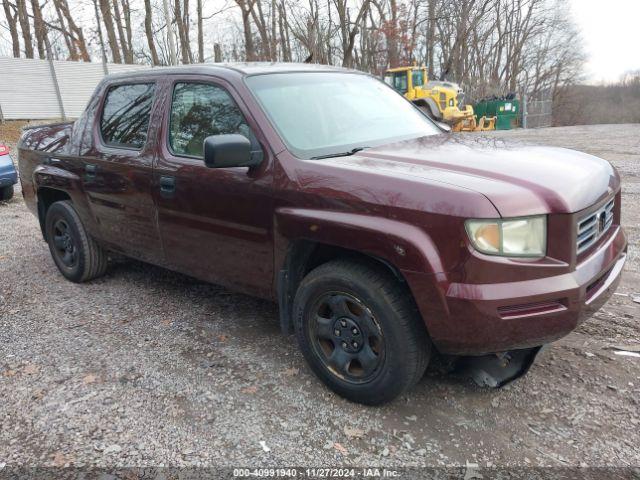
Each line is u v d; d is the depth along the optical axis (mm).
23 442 2748
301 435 2732
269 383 3207
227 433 2766
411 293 2650
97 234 4625
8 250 6246
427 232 2494
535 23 47438
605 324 3758
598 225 2809
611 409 2838
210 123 3479
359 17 28547
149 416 2924
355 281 2752
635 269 4820
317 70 3947
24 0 29719
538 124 34281
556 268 2488
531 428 2723
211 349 3643
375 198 2641
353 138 3414
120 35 35750
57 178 4777
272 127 3150
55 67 23203
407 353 2684
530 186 2549
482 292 2420
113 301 4555
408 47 33938
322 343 3078
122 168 4047
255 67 3641
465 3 36531
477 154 3029
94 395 3135
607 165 3236
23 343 3818
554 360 3320
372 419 2838
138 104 4094
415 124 3908
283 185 2994
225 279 3605
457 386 3109
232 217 3314
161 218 3838
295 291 3219
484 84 42031
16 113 22406
